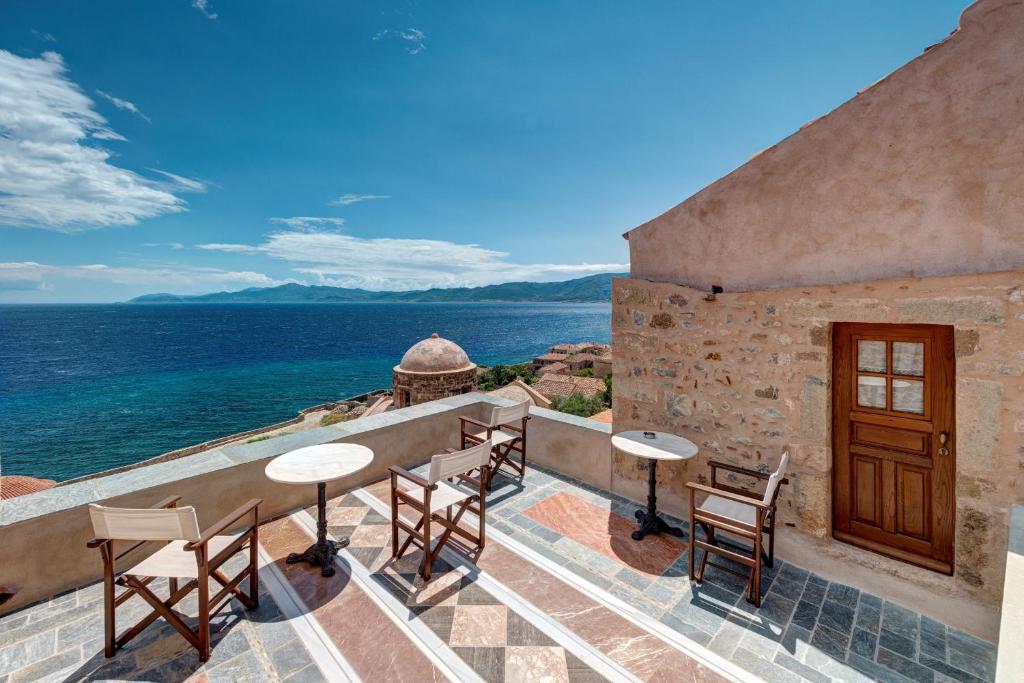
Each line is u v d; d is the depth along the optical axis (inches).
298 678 106.3
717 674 108.3
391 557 155.0
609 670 109.0
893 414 138.0
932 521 133.0
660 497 189.6
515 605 131.6
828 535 148.5
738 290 164.1
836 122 139.8
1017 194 113.0
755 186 157.8
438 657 112.5
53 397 2233.0
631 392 194.7
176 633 119.7
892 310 130.1
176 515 102.0
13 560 127.0
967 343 119.3
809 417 148.4
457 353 629.0
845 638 120.9
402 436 227.9
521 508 191.8
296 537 167.3
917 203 127.4
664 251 183.6
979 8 115.0
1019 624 72.9
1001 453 116.4
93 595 134.6
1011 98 112.2
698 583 143.2
